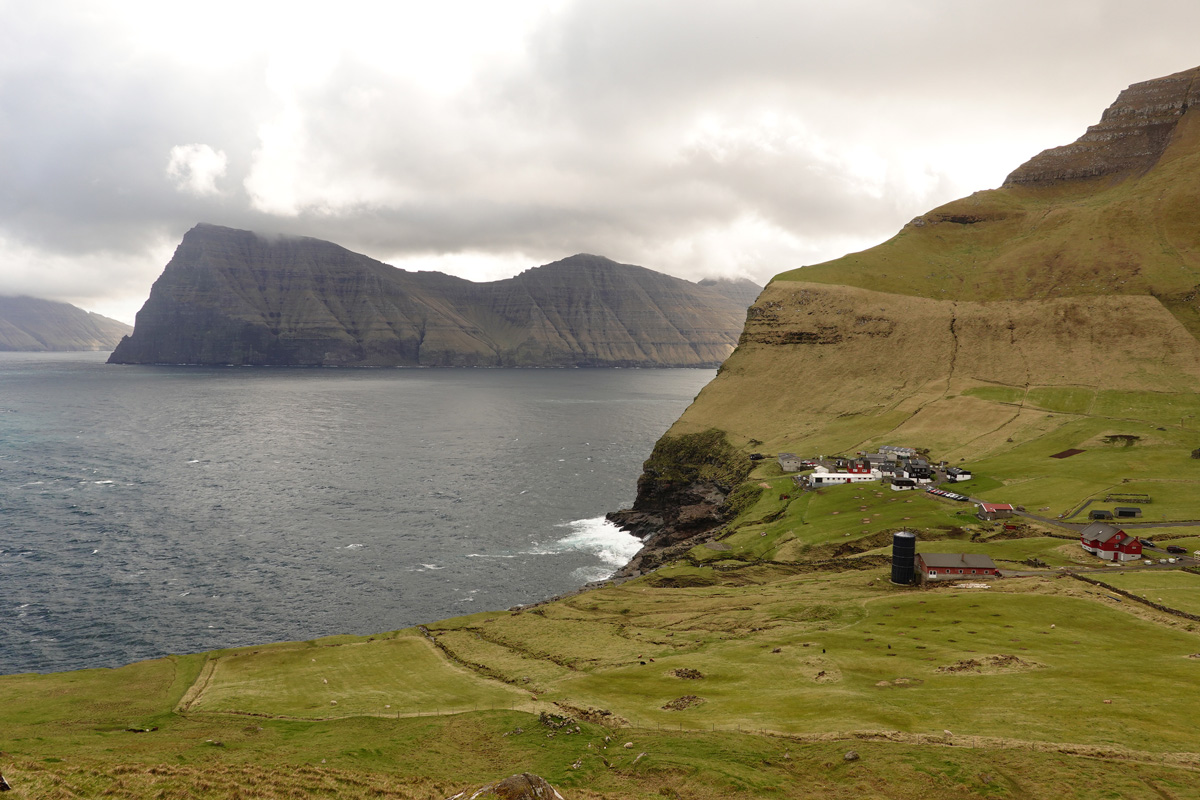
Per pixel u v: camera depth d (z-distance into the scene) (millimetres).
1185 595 85000
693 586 114750
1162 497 132625
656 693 65812
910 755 47469
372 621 119875
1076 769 44312
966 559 101188
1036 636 73750
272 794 43375
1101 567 101000
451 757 53500
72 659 102688
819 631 82000
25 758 47906
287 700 71438
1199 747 46562
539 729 57562
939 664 66562
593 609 102500
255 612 122125
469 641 90438
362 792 44750
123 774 44406
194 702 71562
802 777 46812
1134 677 59938
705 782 45875
